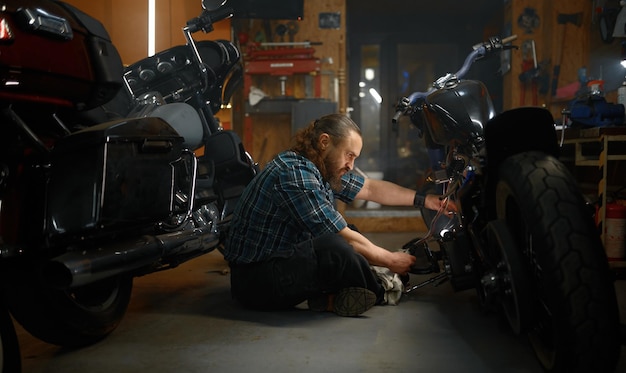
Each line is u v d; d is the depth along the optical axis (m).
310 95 5.22
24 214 1.48
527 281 1.50
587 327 1.27
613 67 4.63
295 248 2.12
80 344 1.80
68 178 1.51
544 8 5.54
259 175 2.20
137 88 2.68
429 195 2.47
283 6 4.17
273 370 1.60
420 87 9.84
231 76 3.29
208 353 1.75
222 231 2.53
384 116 8.44
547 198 1.36
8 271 1.58
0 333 1.37
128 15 4.64
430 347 1.78
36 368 1.64
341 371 1.59
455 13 8.02
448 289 2.62
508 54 5.58
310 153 2.16
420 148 8.70
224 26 4.65
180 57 2.74
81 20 1.69
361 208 5.29
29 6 1.45
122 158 1.57
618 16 3.80
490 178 1.77
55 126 1.71
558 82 5.38
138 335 1.95
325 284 2.11
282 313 2.22
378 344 1.82
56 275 1.48
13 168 1.48
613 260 2.82
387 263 2.16
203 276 3.03
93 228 1.48
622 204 2.93
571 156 3.73
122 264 1.62
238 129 5.58
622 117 2.98
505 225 1.60
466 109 2.06
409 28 8.20
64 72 1.58
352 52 8.38
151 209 1.71
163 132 1.76
